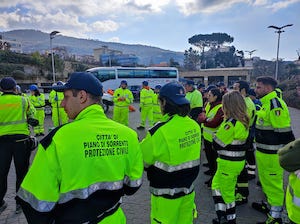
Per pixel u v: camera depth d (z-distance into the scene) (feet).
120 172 5.38
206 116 16.35
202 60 314.35
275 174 11.28
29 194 4.61
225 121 10.46
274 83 11.48
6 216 13.07
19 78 113.19
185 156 7.72
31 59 130.41
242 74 198.90
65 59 171.01
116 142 5.39
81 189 4.78
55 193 4.66
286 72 161.38
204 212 13.37
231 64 305.32
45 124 43.73
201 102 25.35
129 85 96.12
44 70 134.41
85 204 4.83
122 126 5.75
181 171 7.66
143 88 38.19
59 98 31.32
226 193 10.75
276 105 11.05
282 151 5.98
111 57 215.92
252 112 14.39
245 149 10.54
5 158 12.91
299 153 5.61
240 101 10.26
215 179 11.54
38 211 4.55
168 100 7.80
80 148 4.85
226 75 203.21
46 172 4.61
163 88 7.99
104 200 5.08
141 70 99.35
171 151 7.37
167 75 106.01
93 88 5.37
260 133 11.49
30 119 13.80
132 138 5.76
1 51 124.26
